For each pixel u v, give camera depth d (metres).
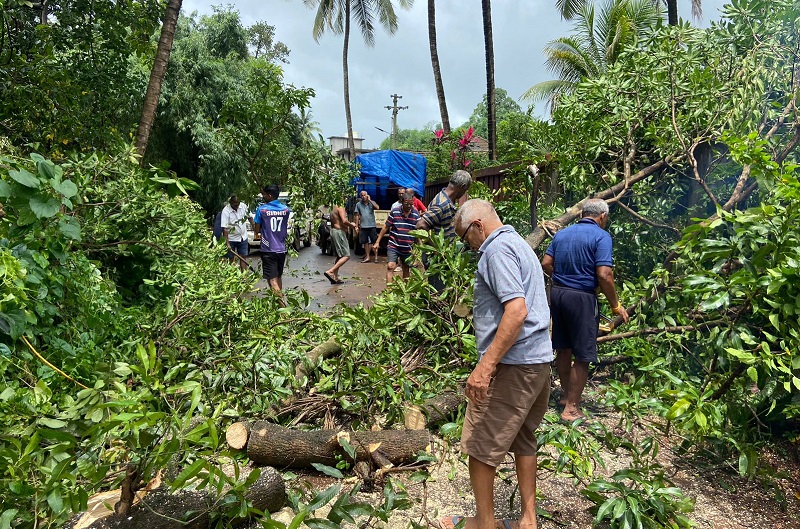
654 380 4.32
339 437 3.42
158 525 2.55
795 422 4.26
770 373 3.56
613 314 4.50
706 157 5.86
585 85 6.36
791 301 3.46
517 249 2.76
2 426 2.76
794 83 5.49
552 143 7.09
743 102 5.29
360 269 13.05
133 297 5.78
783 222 3.55
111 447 2.86
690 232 4.00
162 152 18.11
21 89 6.87
